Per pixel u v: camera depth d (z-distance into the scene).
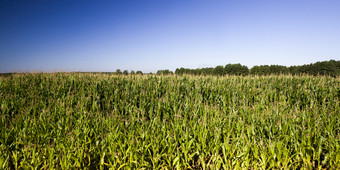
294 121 5.41
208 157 4.36
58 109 6.96
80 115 6.09
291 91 10.70
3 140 4.42
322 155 4.50
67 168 3.66
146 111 8.12
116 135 4.32
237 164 3.88
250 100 9.62
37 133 4.73
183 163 4.02
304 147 3.95
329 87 11.11
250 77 14.91
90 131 4.76
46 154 3.88
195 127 5.11
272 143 4.22
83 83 11.74
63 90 10.62
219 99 10.14
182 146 4.07
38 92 10.27
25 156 3.73
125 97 9.70
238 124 4.99
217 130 4.76
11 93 10.40
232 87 12.02
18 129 5.04
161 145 4.31
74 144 4.30
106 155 3.88
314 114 6.25
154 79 13.73
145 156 4.06
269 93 10.66
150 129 4.96
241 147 4.18
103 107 8.61
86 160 4.14
